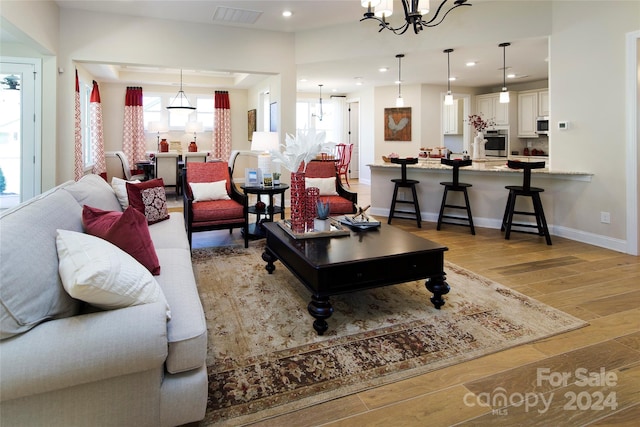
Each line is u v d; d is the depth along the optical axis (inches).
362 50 231.9
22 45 193.8
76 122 248.5
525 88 348.5
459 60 252.2
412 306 106.9
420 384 73.0
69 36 204.4
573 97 175.6
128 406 53.7
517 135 346.3
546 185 191.3
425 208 230.8
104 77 339.0
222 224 163.9
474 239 183.9
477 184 212.4
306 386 72.2
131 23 214.7
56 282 55.6
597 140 166.9
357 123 455.2
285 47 247.8
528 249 165.3
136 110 378.3
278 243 120.6
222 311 103.7
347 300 111.4
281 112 250.1
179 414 56.8
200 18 220.1
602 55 162.7
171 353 56.3
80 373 48.4
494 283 123.8
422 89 352.5
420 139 356.5
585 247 167.3
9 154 199.9
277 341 88.2
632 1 150.8
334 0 194.7
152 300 58.1
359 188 372.8
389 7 130.7
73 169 210.1
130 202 129.1
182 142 412.2
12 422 48.9
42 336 48.8
